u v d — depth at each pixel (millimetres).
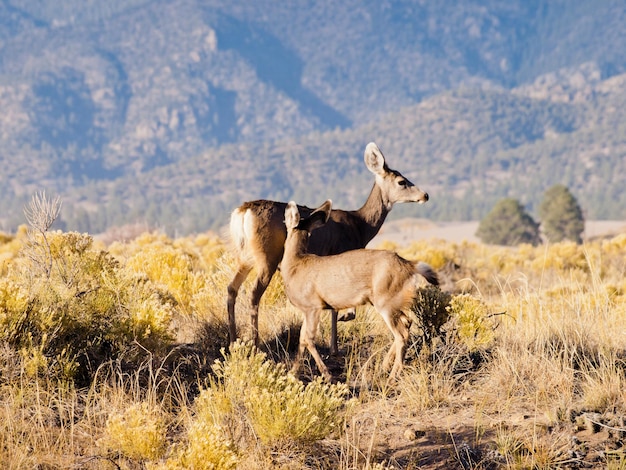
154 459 13109
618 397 15727
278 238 20000
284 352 19844
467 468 13664
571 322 20562
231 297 20250
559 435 14398
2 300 16156
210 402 14617
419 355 18391
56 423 14531
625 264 45344
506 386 16969
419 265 17922
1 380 15250
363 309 22469
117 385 15875
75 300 17812
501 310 23969
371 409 16422
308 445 14016
